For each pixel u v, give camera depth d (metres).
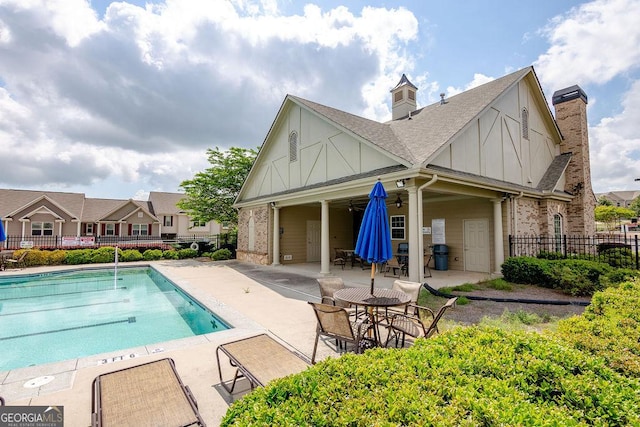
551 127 15.03
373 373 2.13
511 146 12.40
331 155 11.72
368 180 9.31
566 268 8.27
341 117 12.27
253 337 3.99
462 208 12.48
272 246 15.09
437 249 12.64
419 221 8.44
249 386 3.57
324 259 11.59
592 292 7.70
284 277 11.36
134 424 2.31
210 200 20.34
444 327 5.45
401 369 2.18
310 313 6.56
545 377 2.13
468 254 12.23
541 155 14.43
